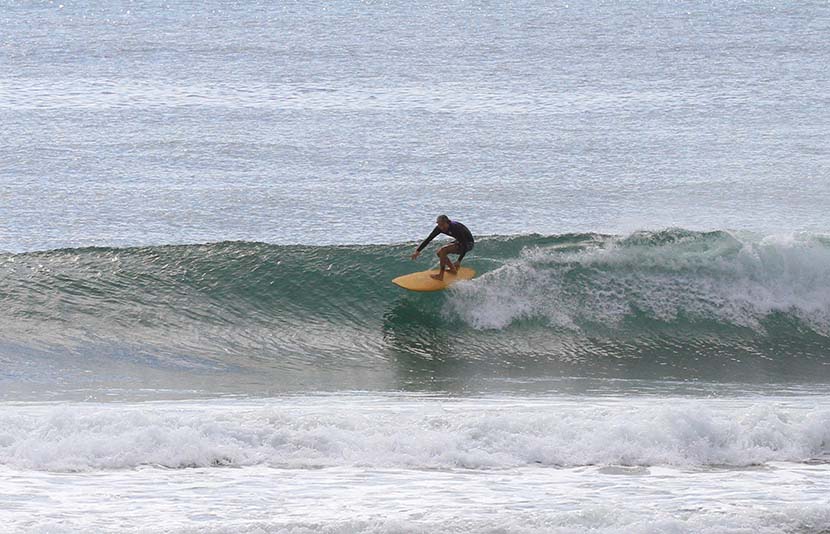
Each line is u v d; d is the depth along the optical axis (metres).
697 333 62.88
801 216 97.12
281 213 94.56
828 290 64.88
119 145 120.50
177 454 35.50
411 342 60.97
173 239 86.69
